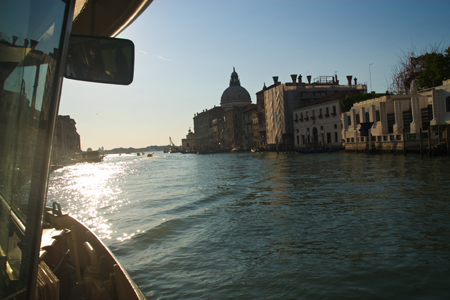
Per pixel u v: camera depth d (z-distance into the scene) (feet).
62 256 14.25
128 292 12.25
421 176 65.92
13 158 4.94
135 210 50.34
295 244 28.78
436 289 20.01
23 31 4.91
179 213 45.39
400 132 130.41
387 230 31.14
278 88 250.98
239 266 24.72
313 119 218.38
